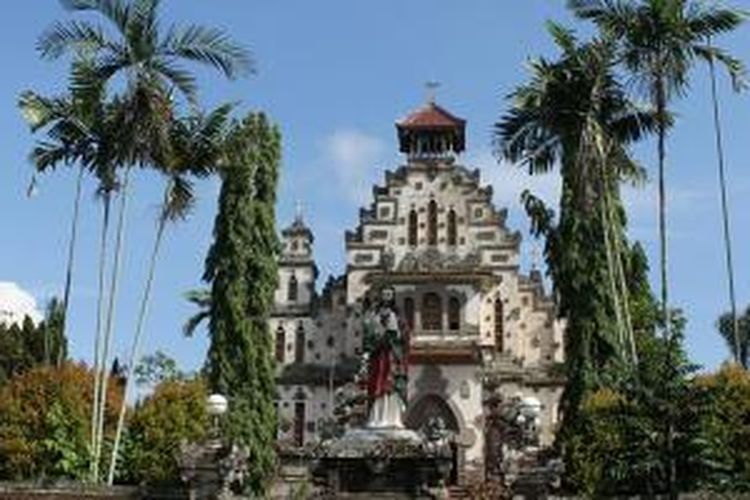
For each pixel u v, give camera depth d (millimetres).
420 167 78562
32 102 38281
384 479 31266
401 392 33062
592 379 41031
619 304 41781
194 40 37875
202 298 66875
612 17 36656
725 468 28719
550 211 49812
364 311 34969
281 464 50500
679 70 35844
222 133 40312
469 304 73562
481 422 69812
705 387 28391
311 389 75688
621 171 40219
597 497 32188
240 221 50438
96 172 38812
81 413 39531
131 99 37531
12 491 32594
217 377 48531
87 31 37281
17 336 67000
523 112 40250
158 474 39438
